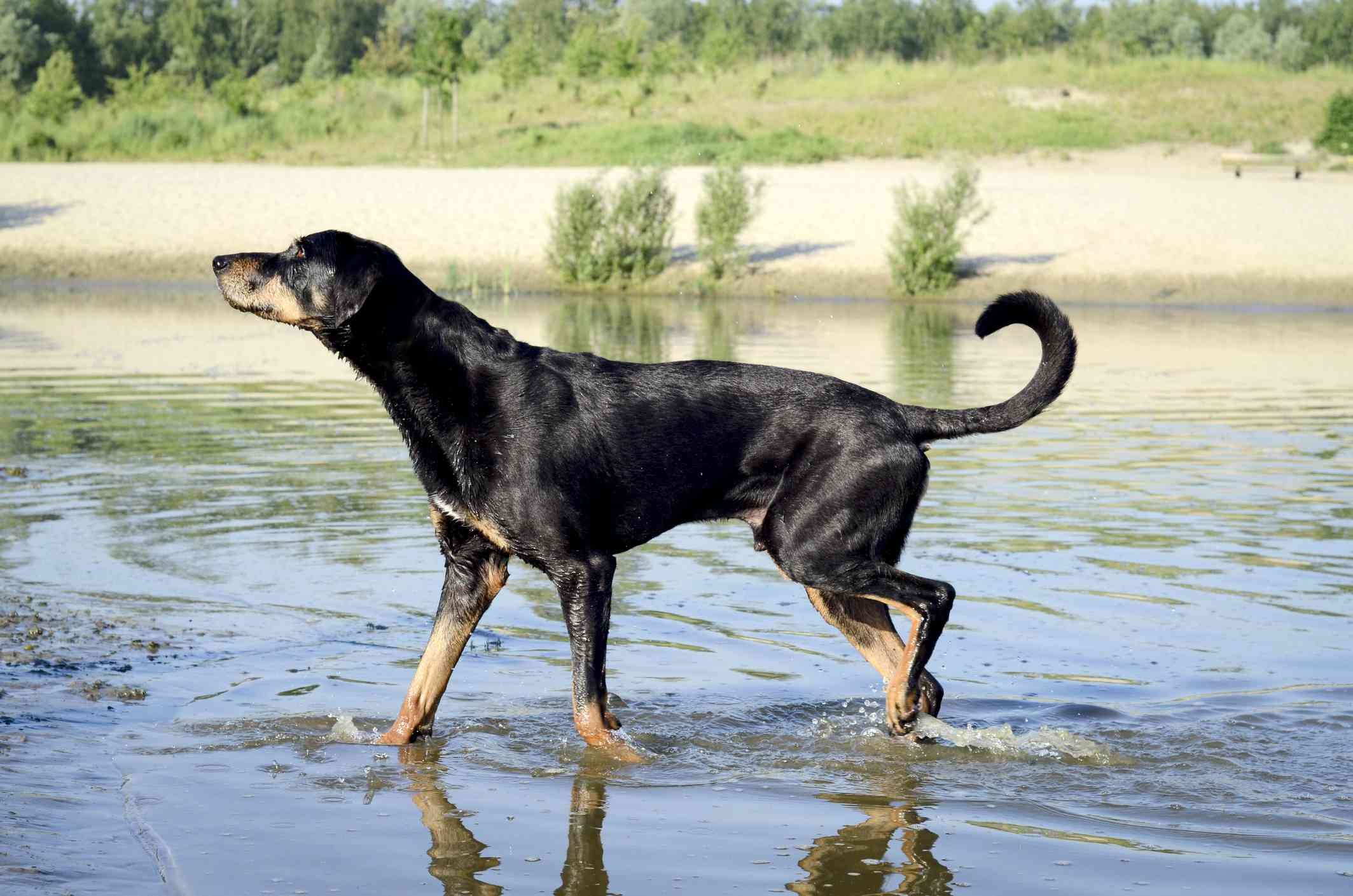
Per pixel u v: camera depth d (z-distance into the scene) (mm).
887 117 44969
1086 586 7547
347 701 5930
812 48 76062
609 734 5512
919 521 9062
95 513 9016
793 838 4602
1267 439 12164
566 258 26375
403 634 6816
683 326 20500
